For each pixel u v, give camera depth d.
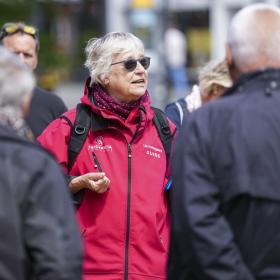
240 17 6.84
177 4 41.00
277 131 6.64
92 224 8.88
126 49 9.27
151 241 8.88
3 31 11.59
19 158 6.14
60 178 6.25
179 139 6.81
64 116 9.33
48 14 30.20
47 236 6.02
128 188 8.91
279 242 6.50
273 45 6.73
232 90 6.94
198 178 6.57
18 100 6.33
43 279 6.00
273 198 6.49
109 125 9.19
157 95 33.50
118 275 8.78
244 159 6.56
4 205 6.02
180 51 36.69
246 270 6.44
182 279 6.70
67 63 28.69
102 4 38.44
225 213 6.58
